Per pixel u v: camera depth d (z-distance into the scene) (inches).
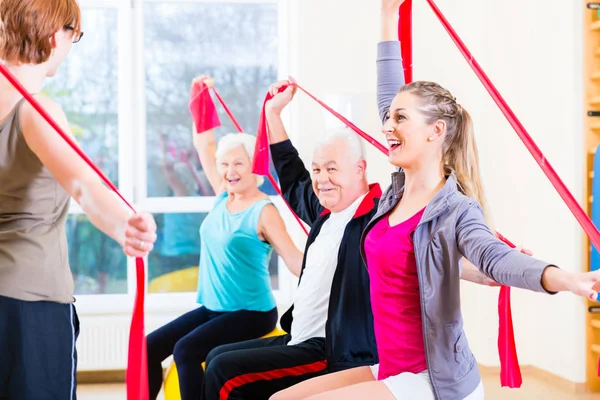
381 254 80.3
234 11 216.1
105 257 211.8
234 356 102.9
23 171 64.4
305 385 87.7
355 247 99.8
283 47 214.8
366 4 207.6
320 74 207.0
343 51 207.8
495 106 203.2
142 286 65.1
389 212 83.8
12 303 63.6
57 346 65.7
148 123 214.4
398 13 102.0
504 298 88.1
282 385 102.2
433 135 81.1
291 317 114.4
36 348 64.5
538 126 198.4
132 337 64.9
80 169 62.1
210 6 215.3
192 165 215.6
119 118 210.5
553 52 191.2
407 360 79.1
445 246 76.1
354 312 98.8
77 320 69.9
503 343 88.5
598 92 184.2
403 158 81.5
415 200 81.7
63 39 69.0
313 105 206.5
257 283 128.6
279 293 212.8
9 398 63.9
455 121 82.3
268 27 217.3
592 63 183.8
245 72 217.3
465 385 77.2
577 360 184.5
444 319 76.5
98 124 211.6
